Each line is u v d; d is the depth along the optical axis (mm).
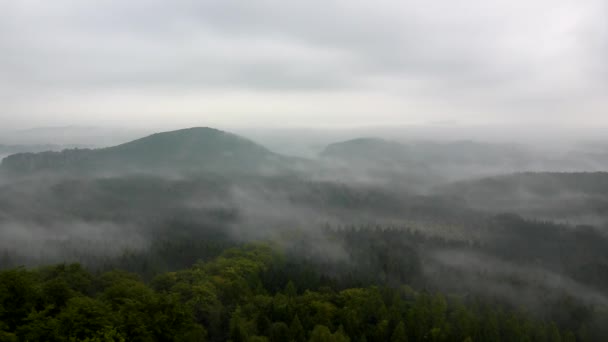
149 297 60750
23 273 55875
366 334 78438
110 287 65250
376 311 85188
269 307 82562
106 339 45594
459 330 81375
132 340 49812
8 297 49281
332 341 66250
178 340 54875
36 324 44781
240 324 70062
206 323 74938
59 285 55781
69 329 46219
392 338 75625
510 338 83625
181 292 80688
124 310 55219
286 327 71125
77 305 50656
